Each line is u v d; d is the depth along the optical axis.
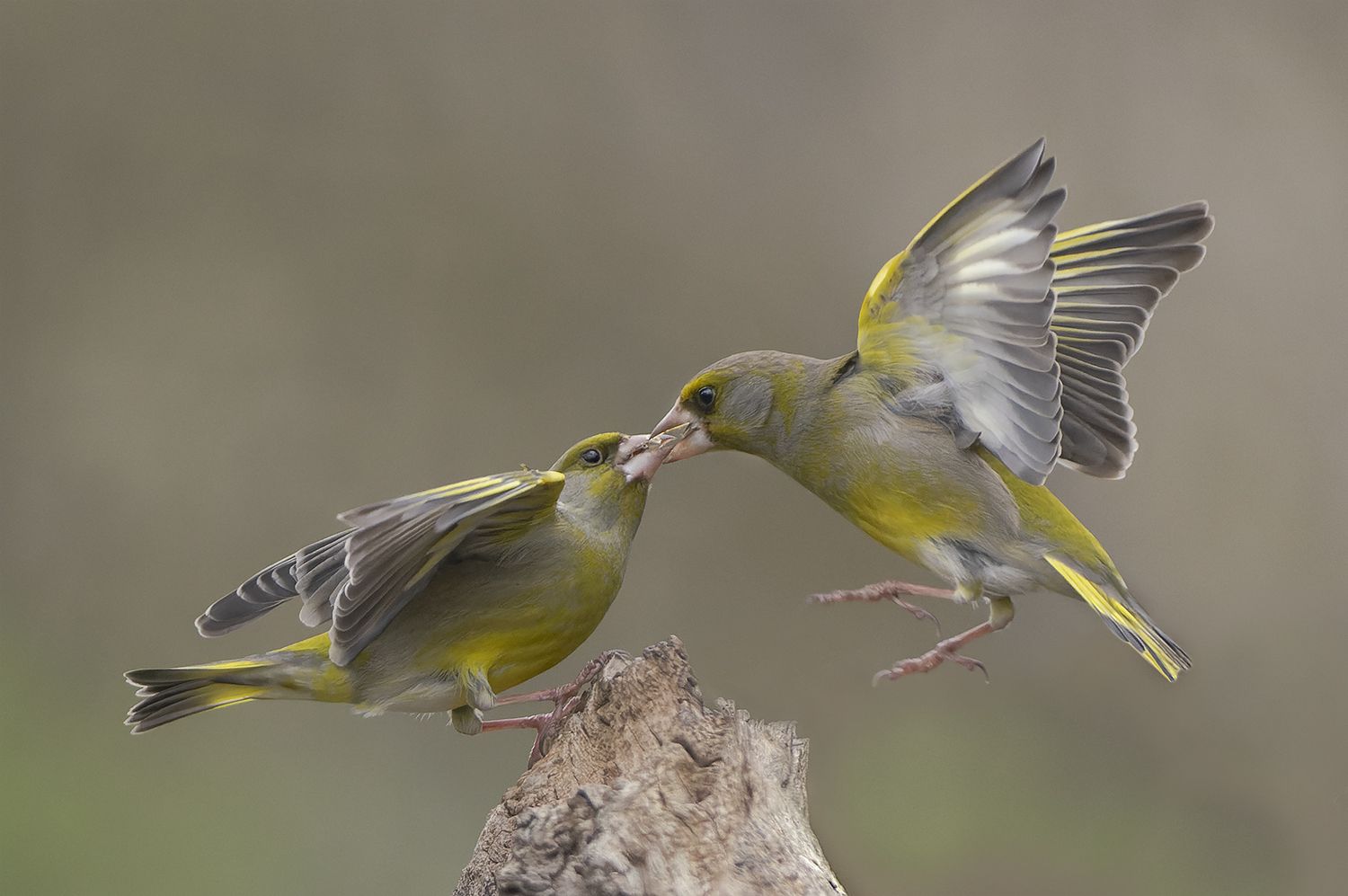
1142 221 8.99
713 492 14.90
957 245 8.18
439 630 8.12
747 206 16.64
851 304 16.23
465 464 15.97
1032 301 7.87
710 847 6.30
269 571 8.72
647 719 6.76
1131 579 14.80
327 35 17.38
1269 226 15.97
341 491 15.98
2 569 15.70
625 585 14.60
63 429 16.20
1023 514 8.68
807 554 14.69
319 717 14.42
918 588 9.16
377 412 16.17
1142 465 15.27
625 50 17.25
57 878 13.25
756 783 6.59
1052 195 7.70
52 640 15.30
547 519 8.02
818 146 16.83
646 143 16.89
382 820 13.84
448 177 16.81
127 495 15.95
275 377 16.38
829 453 8.94
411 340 16.38
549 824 6.25
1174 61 16.64
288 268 16.70
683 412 9.28
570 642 8.43
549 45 17.30
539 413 16.00
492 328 16.31
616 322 16.28
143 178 17.06
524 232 16.58
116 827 13.70
